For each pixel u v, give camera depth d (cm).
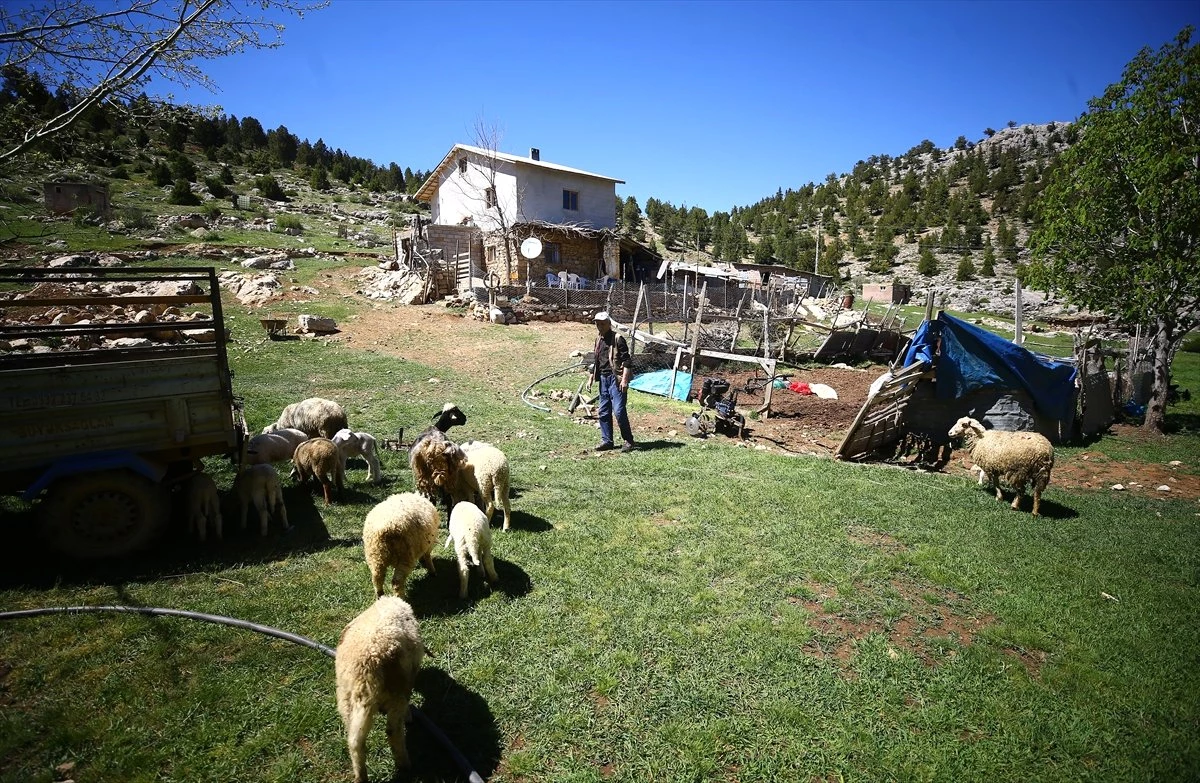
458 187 3322
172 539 552
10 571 476
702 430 1110
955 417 1145
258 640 403
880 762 328
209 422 549
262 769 303
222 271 2448
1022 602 515
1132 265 1241
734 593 498
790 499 730
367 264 3014
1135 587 557
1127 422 1395
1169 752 351
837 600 500
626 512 670
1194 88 1107
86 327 527
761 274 3875
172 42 705
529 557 546
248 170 6606
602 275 3012
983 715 372
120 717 328
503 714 349
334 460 647
